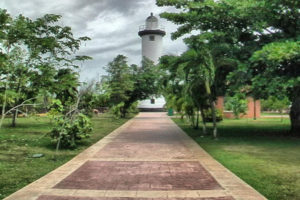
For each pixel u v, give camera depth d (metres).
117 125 23.89
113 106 31.95
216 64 13.91
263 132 17.45
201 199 5.23
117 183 6.32
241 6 11.91
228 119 30.98
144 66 40.53
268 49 10.48
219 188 5.91
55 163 8.67
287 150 10.97
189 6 12.86
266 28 14.23
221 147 11.75
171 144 12.66
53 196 5.41
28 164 8.49
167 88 21.94
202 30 14.59
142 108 56.28
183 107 19.89
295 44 10.07
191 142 13.29
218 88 16.03
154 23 51.22
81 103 13.02
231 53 13.86
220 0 12.51
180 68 14.23
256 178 6.73
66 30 13.88
